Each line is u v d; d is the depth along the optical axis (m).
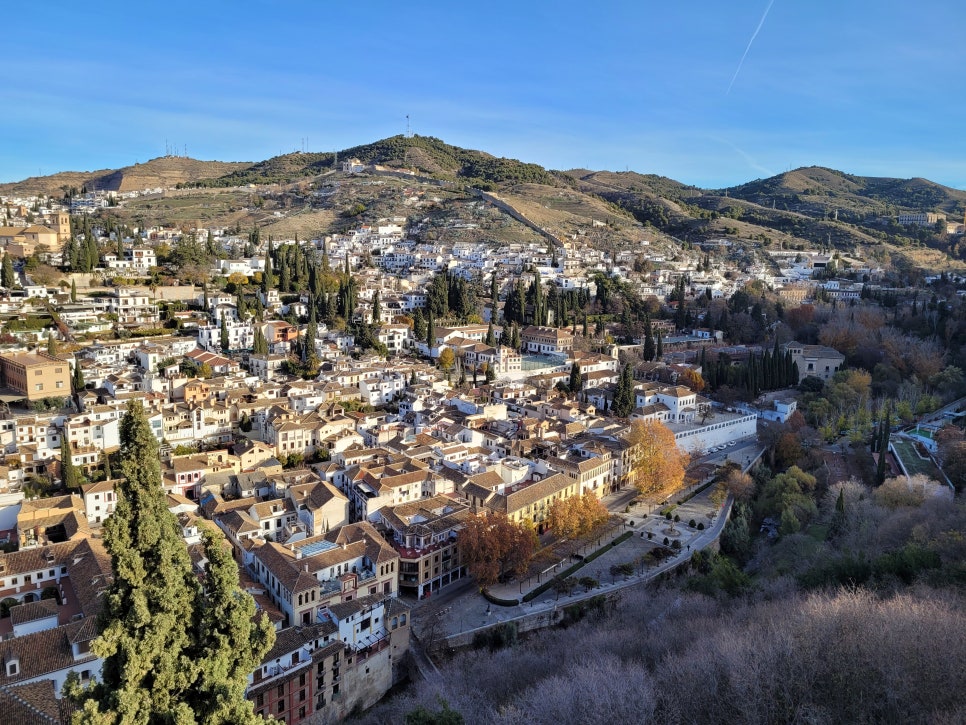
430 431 186.25
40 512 131.62
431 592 133.25
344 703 103.88
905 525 130.25
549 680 84.00
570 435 196.25
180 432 176.25
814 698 70.19
